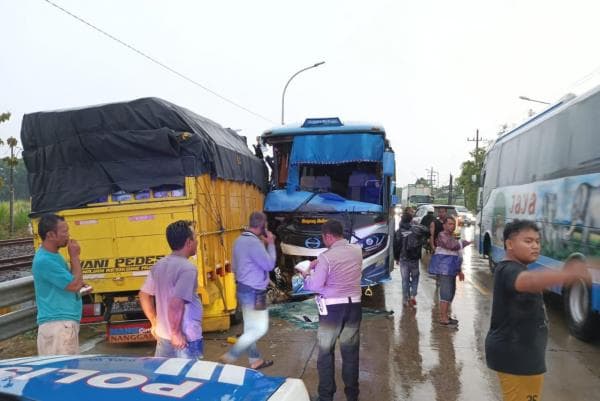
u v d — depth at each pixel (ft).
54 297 13.60
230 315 25.36
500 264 10.65
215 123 29.17
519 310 10.25
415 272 30.30
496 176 41.27
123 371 7.34
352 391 15.40
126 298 21.39
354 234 29.89
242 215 28.68
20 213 107.65
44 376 6.95
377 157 31.50
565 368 19.38
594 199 21.08
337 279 15.16
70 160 21.91
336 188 32.73
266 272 19.07
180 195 21.17
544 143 27.94
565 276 9.40
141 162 21.38
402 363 19.76
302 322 25.94
